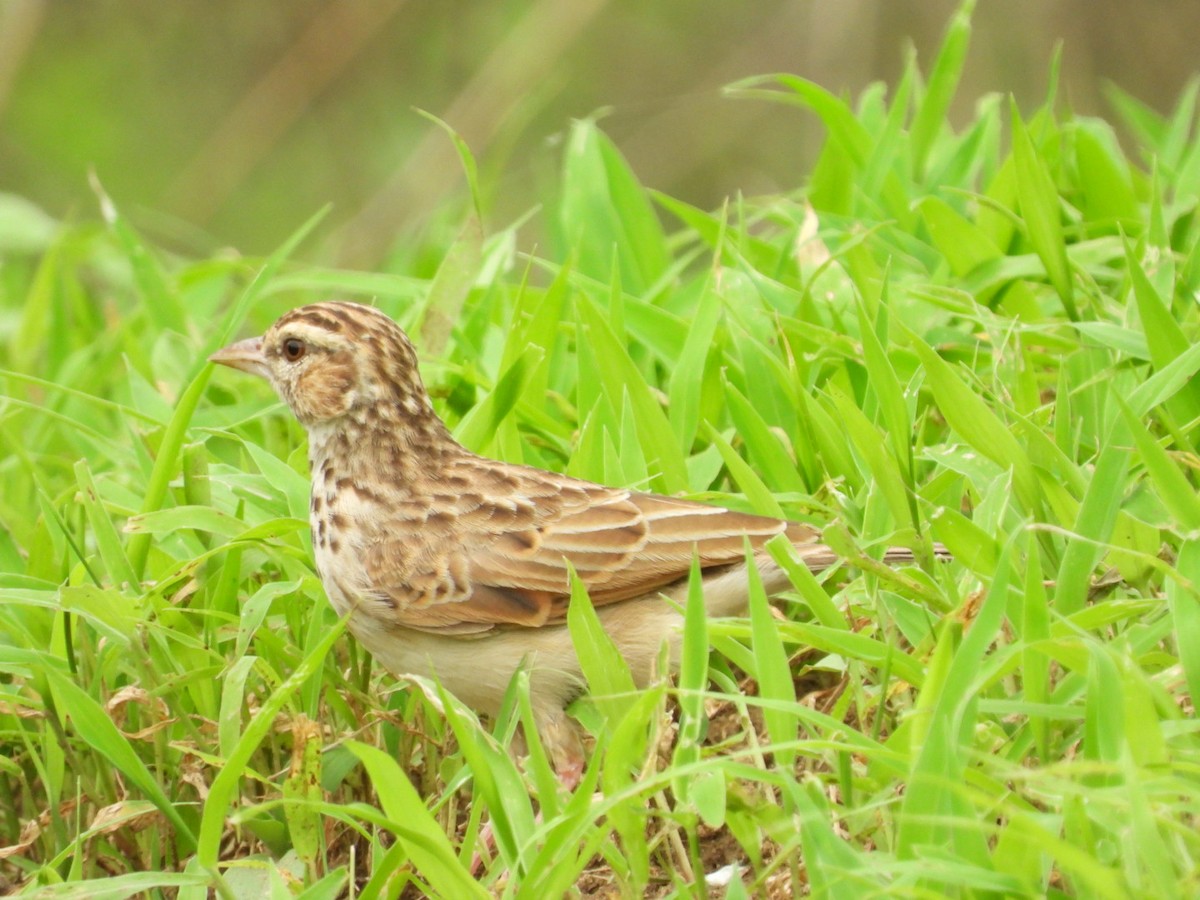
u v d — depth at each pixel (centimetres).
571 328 1307
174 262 2011
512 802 802
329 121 3494
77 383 1535
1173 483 880
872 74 3200
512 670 995
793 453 1163
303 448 1234
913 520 971
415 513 1021
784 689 798
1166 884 642
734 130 3425
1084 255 1324
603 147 1616
